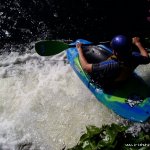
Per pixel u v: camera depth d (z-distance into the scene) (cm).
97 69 436
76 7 654
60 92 511
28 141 459
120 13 631
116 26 612
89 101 489
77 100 495
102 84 457
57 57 569
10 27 637
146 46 522
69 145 448
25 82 535
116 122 455
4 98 512
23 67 563
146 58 422
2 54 593
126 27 607
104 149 357
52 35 620
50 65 558
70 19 638
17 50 598
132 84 459
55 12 651
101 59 479
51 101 501
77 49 489
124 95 451
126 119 446
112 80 439
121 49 398
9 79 542
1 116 491
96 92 470
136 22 612
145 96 448
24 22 642
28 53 589
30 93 516
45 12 653
